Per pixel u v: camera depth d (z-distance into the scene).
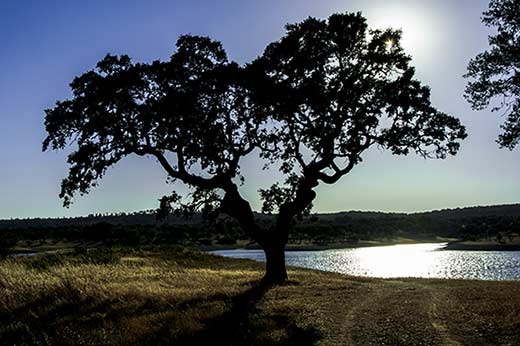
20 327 15.45
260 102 26.69
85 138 26.42
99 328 15.02
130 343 13.33
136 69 26.31
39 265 31.16
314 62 27.06
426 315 15.77
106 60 26.88
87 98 25.88
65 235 127.19
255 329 14.41
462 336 12.67
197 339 13.48
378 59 27.56
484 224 181.00
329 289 23.58
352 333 13.55
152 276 28.83
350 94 27.25
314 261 86.06
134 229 138.12
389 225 190.50
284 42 27.25
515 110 16.66
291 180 29.27
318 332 13.79
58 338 14.12
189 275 30.05
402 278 33.31
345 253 115.12
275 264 28.48
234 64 26.66
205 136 26.34
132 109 26.34
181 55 27.14
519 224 165.38
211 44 28.00
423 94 27.98
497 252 113.81
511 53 16.19
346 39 27.50
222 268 42.41
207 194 28.66
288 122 28.44
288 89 26.34
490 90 16.91
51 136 26.22
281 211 29.03
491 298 18.53
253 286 24.86
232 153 27.98
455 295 20.38
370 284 26.88
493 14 16.25
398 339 12.64
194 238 137.25
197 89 26.36
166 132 26.62
